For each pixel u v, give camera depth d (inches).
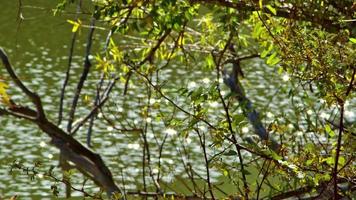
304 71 356.2
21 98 2236.7
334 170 333.7
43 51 2842.0
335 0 433.1
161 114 386.6
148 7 474.9
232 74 573.9
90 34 481.7
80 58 2790.4
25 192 1577.3
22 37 2933.1
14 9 3038.9
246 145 365.7
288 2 427.8
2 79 372.8
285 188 375.9
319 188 375.2
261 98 2257.6
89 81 2427.4
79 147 401.1
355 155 347.9
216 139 357.4
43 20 3002.0
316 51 348.8
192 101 353.1
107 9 456.4
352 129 358.3
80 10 478.6
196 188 435.2
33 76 2583.7
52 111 2170.3
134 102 1346.0
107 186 400.8
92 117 472.4
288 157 365.7
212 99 354.0
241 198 366.6
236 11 464.8
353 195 366.6
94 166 401.4
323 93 354.0
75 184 1300.4
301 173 354.0
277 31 371.6
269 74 2427.4
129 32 489.4
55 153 1813.5
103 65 487.5
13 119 2100.1
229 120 357.4
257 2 423.2
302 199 374.6
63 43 2881.4
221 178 994.1
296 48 355.6
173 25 458.0
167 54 568.4
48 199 1584.6
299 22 429.1
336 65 340.8
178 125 365.7
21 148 1920.5
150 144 1599.4
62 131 401.7
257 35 379.2
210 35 574.6
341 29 420.8
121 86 1660.9
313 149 356.2
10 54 2800.2
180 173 887.1
